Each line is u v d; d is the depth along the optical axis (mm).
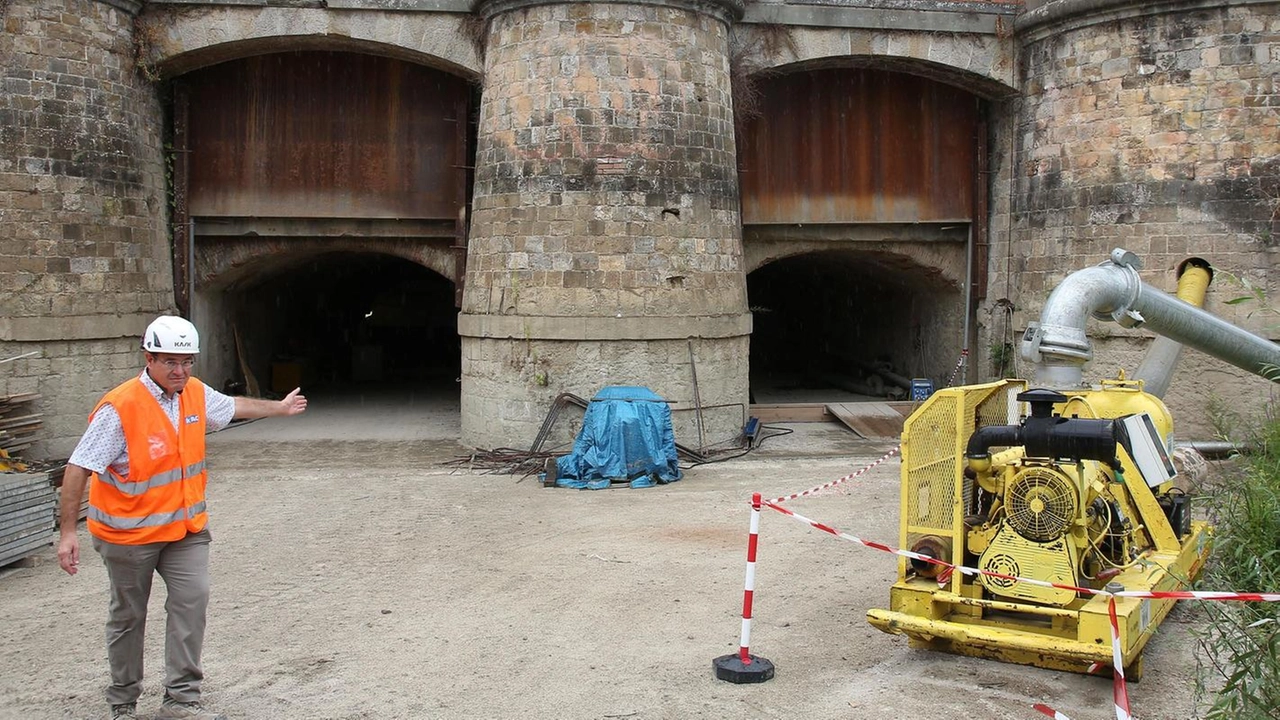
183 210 18016
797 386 24750
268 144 18297
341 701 6629
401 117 18391
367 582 9305
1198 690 6047
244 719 6355
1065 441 6801
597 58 15344
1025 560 6883
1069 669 6980
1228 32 15914
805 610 8359
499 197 15789
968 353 19531
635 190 15375
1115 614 5852
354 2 16859
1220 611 6457
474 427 16281
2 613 8484
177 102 17875
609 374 15375
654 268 15445
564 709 6484
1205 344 11250
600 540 10695
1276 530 8133
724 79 16406
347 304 27000
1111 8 16422
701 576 9336
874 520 11383
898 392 21547
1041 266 17531
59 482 13242
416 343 27438
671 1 15516
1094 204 16766
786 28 17609
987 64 18000
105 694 6566
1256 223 15875
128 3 16375
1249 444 13688
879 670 7078
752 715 6371
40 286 15195
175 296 18125
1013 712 6391
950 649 7367
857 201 19031
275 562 10000
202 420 6215
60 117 15422
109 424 5824
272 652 7523
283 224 18547
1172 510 8289
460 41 17047
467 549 10430
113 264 16031
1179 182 16141
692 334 15625
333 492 13305
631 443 13609
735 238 16438
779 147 18844
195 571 6102
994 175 19031
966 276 19547
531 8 15570
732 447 16234
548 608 8508
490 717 6379
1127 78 16469
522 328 15406
